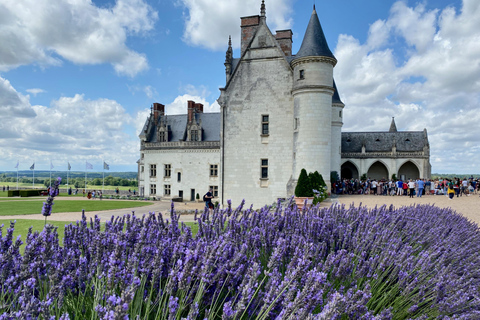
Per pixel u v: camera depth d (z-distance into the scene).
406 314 3.87
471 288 4.18
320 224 6.07
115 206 30.94
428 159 50.34
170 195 47.47
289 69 24.97
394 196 28.56
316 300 2.81
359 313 3.13
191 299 3.22
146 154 49.69
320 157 22.28
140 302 2.99
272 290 3.02
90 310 3.19
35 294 3.38
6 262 3.37
